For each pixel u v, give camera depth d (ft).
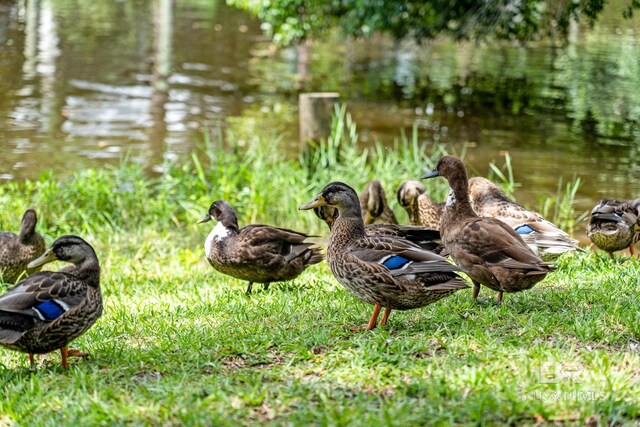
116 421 17.22
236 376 19.42
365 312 25.09
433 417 16.57
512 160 56.34
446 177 25.88
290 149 57.26
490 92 77.61
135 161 54.13
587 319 22.53
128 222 44.93
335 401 17.70
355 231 23.17
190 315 26.50
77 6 124.16
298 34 69.97
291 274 30.86
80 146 57.11
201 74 82.79
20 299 19.26
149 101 70.85
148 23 112.88
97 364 21.20
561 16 59.41
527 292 26.81
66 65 84.02
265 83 79.61
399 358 19.85
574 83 81.25
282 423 16.71
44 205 44.62
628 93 76.74
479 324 22.70
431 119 67.72
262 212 45.11
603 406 16.74
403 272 21.58
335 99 51.39
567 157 57.00
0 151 55.42
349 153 48.96
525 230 28.12
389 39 103.35
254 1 74.02
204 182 46.39
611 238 31.48
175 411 17.48
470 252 24.45
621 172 53.42
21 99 69.87
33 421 17.61
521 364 19.17
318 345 21.62
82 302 20.08
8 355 22.98
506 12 63.31
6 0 124.06
